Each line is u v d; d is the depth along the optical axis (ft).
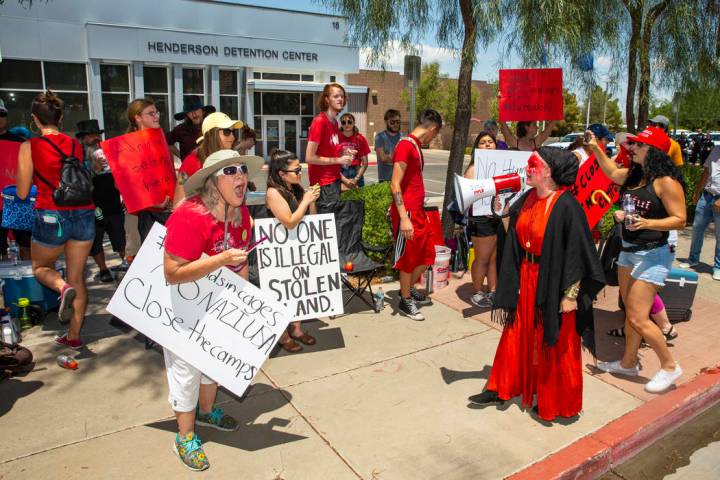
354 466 10.39
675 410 12.82
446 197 23.66
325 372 14.10
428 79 118.62
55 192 13.51
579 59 25.40
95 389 12.90
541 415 11.84
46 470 9.98
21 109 67.05
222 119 13.21
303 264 15.28
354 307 18.74
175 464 10.26
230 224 9.89
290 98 86.58
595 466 11.00
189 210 9.14
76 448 10.65
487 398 12.57
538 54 22.12
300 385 13.43
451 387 13.43
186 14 75.00
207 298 9.96
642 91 33.83
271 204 14.44
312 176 19.95
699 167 34.55
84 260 14.46
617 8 26.27
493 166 18.75
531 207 11.44
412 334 16.56
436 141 134.72
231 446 10.92
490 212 17.66
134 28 70.38
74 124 70.54
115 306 9.91
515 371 12.14
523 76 20.11
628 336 14.03
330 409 12.37
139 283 9.91
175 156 19.49
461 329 16.98
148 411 12.05
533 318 11.75
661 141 12.59
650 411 12.59
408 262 17.22
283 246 15.05
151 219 16.21
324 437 11.30
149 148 15.23
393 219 17.24
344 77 91.50
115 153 14.92
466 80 23.18
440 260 20.18
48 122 13.85
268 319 10.25
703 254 27.14
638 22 31.83
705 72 33.58
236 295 10.09
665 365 13.33
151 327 9.87
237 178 9.13
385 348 15.56
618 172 14.11
